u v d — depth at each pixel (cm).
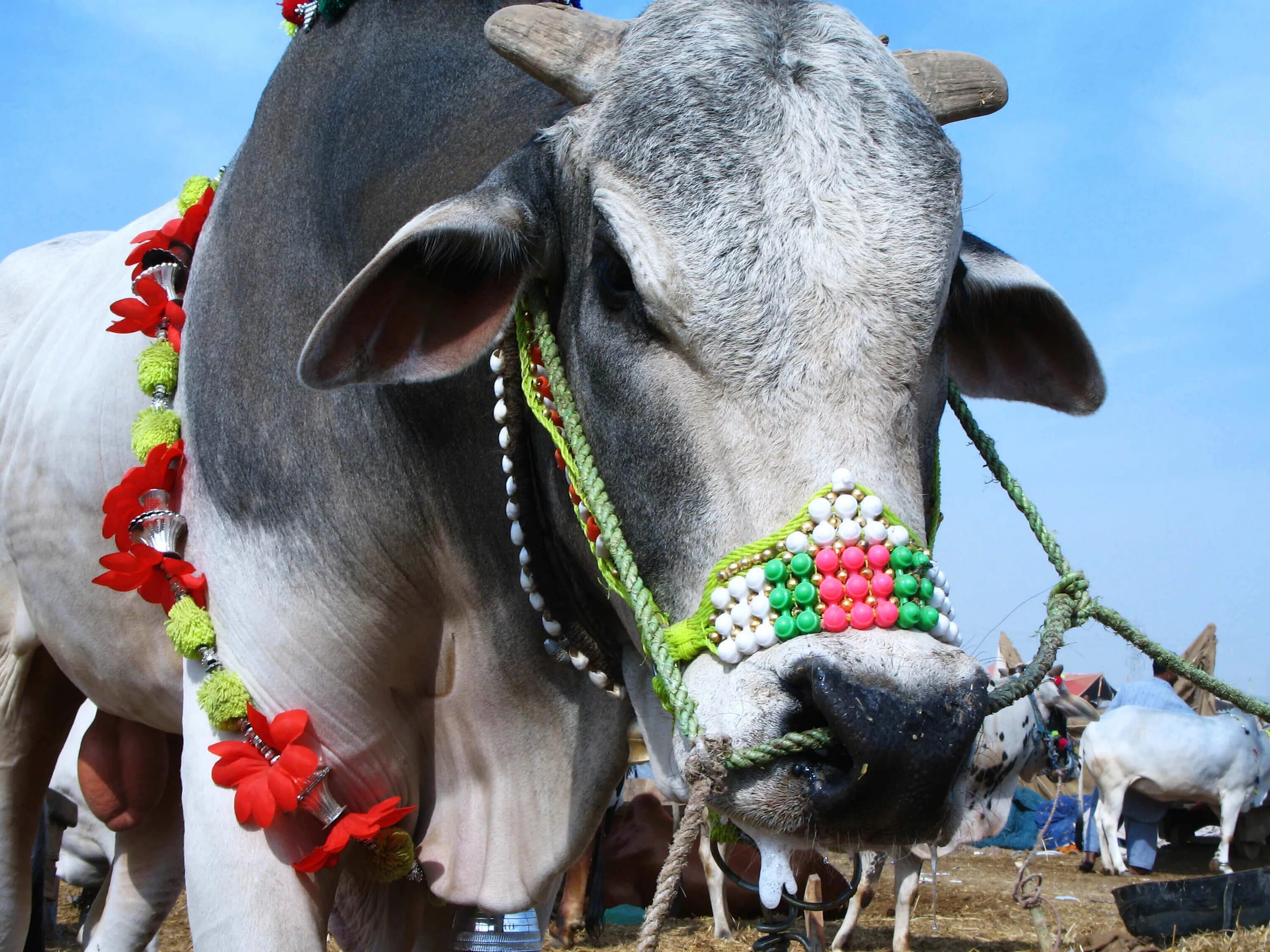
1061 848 1245
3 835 351
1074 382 271
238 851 248
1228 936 620
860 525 183
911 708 168
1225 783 1100
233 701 252
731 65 207
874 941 744
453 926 301
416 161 267
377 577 263
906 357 194
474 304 239
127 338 304
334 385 222
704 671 194
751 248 193
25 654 344
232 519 265
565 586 259
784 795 181
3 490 333
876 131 203
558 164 231
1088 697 1961
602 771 279
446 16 289
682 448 199
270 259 276
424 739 283
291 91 297
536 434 252
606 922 815
